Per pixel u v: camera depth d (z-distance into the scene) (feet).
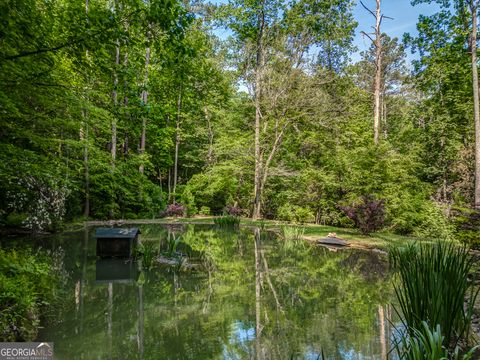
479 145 42.42
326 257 27.68
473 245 23.03
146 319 14.12
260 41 58.70
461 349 10.14
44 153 23.52
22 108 17.54
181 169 85.66
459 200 42.65
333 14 60.13
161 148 70.54
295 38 55.16
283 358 10.73
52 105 18.30
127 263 23.81
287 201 55.62
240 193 66.95
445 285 10.09
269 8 58.80
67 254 25.88
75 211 44.50
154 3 13.23
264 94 57.57
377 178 43.04
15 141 21.85
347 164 45.88
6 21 11.46
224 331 12.94
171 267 23.25
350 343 11.79
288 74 55.21
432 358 7.70
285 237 38.01
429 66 56.70
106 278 20.30
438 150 53.21
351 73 70.90
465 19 50.78
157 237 36.78
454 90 55.21
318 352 11.16
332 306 15.89
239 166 63.41
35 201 30.04
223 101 75.41
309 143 58.23
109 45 13.97
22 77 14.24
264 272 22.67
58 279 19.27
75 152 32.65
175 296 17.28
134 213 57.11
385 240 33.17
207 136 74.23
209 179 66.39
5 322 11.18
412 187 46.93
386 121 77.92
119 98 26.27
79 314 14.55
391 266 24.21
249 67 60.90
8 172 19.34
